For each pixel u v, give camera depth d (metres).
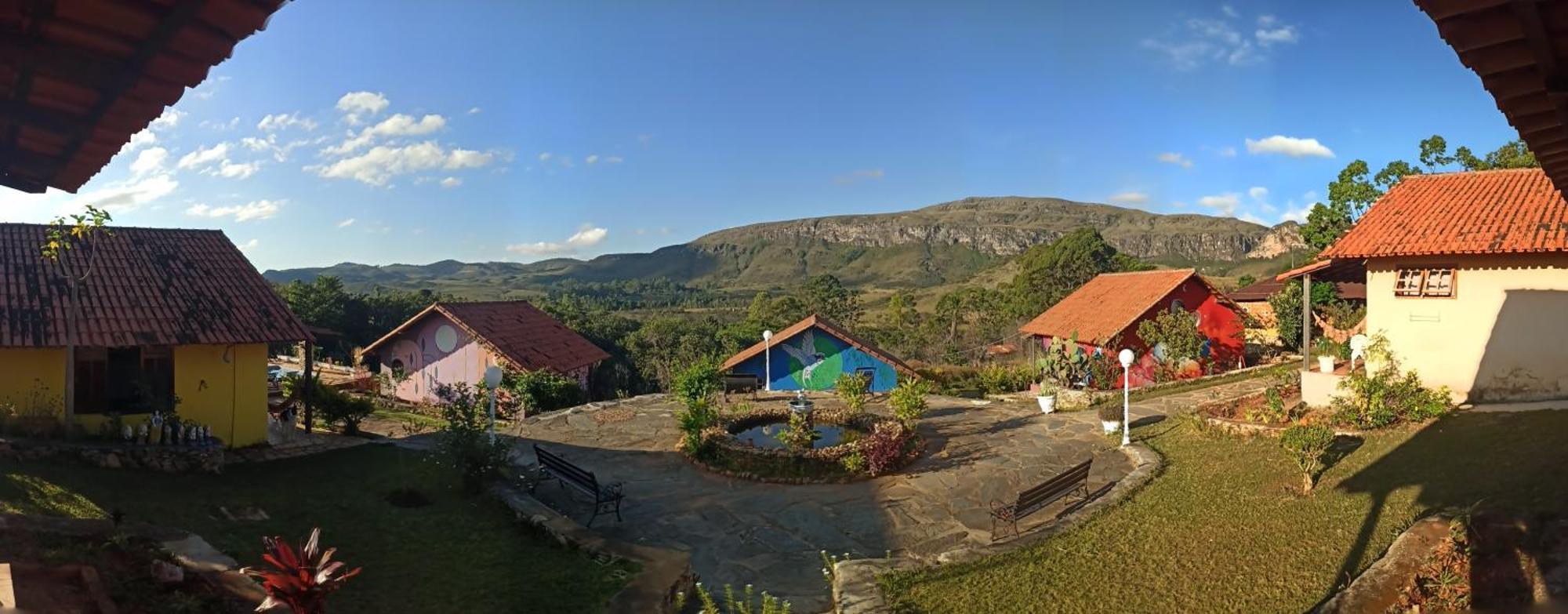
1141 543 8.90
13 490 8.41
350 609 7.05
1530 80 3.22
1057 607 7.36
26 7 2.31
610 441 17.05
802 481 13.27
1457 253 13.68
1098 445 15.68
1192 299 27.36
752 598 8.56
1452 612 6.37
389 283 185.62
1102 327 25.80
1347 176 31.97
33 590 5.57
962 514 11.55
